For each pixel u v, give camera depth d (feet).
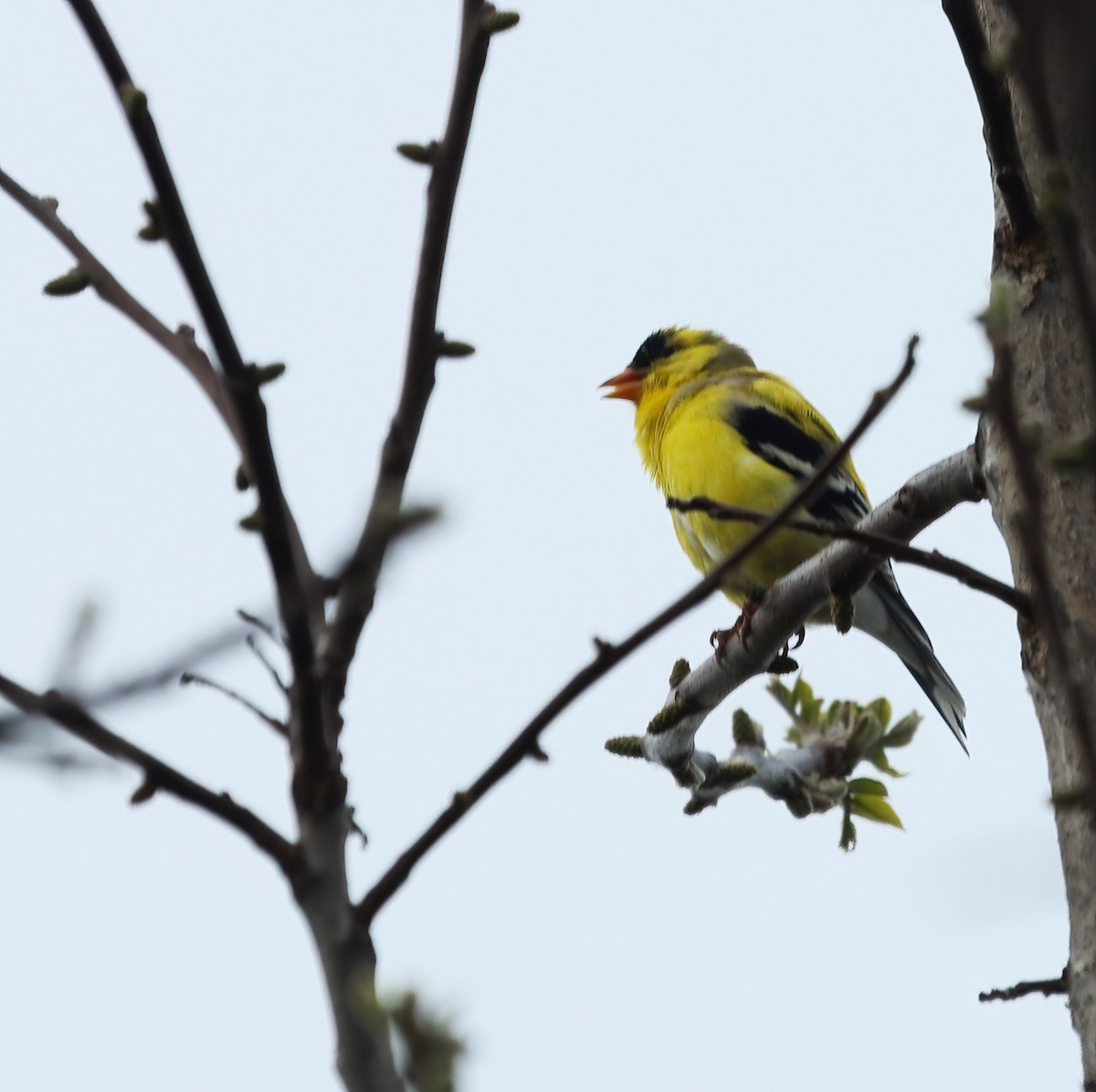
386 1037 13.09
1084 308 11.56
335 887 14.46
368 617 15.23
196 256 14.84
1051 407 20.21
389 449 16.06
